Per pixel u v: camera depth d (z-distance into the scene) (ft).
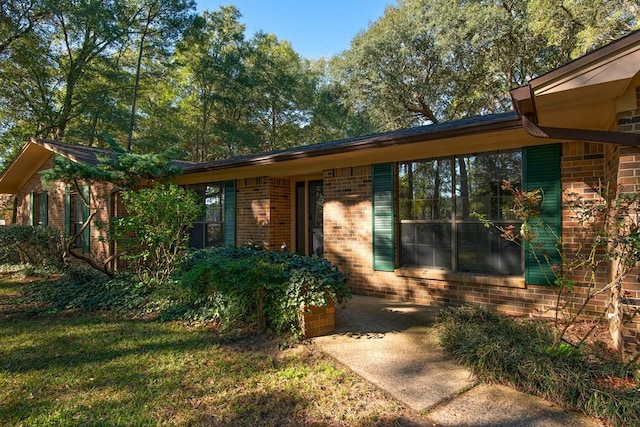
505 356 10.41
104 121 56.44
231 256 18.78
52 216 37.35
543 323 13.51
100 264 28.43
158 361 12.03
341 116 81.92
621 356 10.71
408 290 19.74
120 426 8.38
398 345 13.08
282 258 16.66
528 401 9.09
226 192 29.66
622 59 9.53
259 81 76.59
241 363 11.77
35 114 54.75
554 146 15.47
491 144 16.99
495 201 17.25
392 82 59.31
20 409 9.18
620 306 10.76
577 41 39.65
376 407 9.02
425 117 65.92
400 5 65.36
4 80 53.67
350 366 11.33
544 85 10.47
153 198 20.85
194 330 15.29
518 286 16.08
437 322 15.14
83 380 10.71
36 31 52.34
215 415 8.77
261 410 8.96
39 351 13.03
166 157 23.71
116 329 15.46
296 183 28.94
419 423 8.29
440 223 19.01
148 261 25.27
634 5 34.91
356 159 21.56
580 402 8.55
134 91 59.88
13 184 43.50
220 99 71.87
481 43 49.47
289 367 11.41
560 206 15.25
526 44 48.60
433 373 10.75
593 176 14.61
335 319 16.34
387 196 20.48
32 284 25.29
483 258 17.61
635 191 10.47
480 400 9.20
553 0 38.91
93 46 56.34
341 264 22.65
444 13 51.83
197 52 71.77
